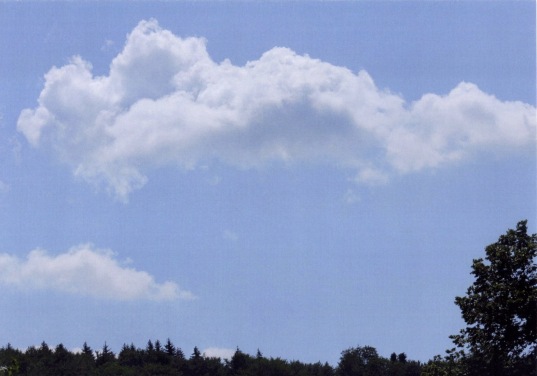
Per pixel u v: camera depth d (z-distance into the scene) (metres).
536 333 46.47
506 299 47.19
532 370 46.75
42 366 180.88
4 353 178.38
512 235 49.66
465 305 49.12
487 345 48.56
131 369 189.62
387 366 186.75
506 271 48.66
